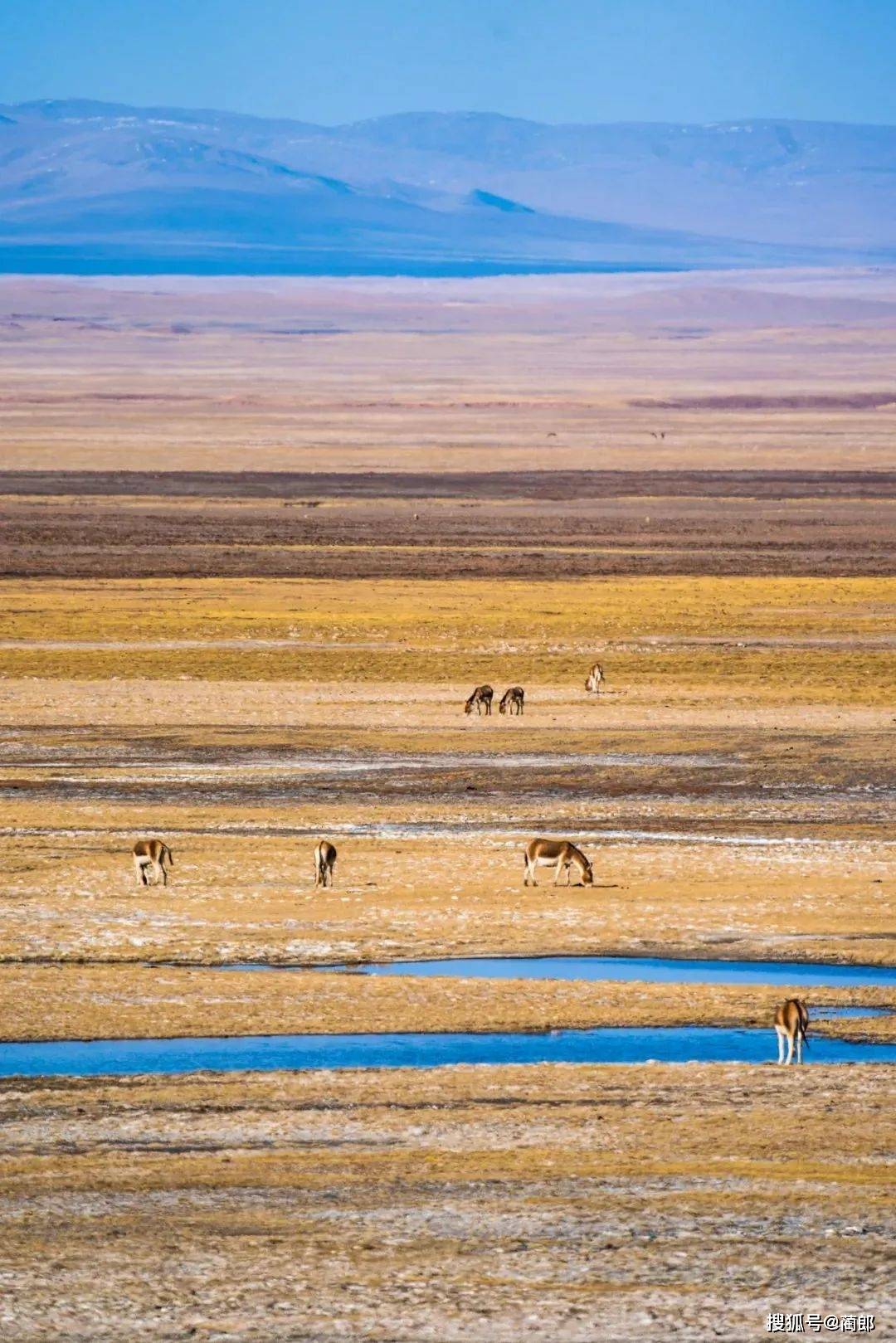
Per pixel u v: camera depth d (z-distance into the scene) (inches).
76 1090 3348.9
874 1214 2573.8
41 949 4552.2
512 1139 3021.7
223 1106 3243.1
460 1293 2242.9
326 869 5285.4
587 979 4325.8
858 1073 3481.8
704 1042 3794.3
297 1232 2503.7
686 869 5565.9
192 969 4382.4
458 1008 3991.1
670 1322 2140.7
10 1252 2412.6
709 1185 2731.3
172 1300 2222.0
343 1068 3501.5
